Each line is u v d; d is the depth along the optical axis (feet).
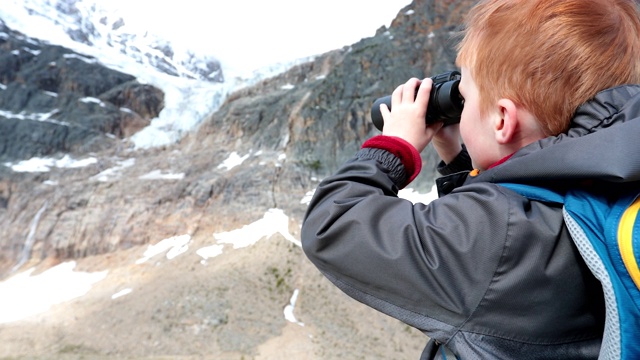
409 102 4.62
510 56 3.61
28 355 73.87
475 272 3.31
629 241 2.69
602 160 2.82
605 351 2.83
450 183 5.17
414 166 4.31
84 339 77.36
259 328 74.79
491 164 4.04
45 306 91.71
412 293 3.50
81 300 91.56
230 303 81.41
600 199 3.15
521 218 3.27
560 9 3.57
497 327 3.28
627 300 2.66
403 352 67.51
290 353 67.62
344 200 3.94
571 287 3.21
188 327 76.69
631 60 3.56
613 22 3.57
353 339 71.00
